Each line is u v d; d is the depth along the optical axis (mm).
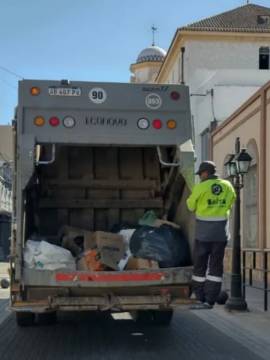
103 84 7750
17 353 7531
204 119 27406
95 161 8805
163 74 47844
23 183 7188
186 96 7879
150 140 7742
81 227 8766
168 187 8602
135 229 7969
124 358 7223
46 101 7602
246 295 14297
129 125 7734
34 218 8273
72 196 8711
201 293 7426
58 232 8625
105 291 7258
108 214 8859
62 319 10195
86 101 7684
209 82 28156
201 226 7582
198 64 39938
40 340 8383
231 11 44094
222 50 40125
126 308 7242
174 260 7668
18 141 7367
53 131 7559
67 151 8688
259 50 40281
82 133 7621
